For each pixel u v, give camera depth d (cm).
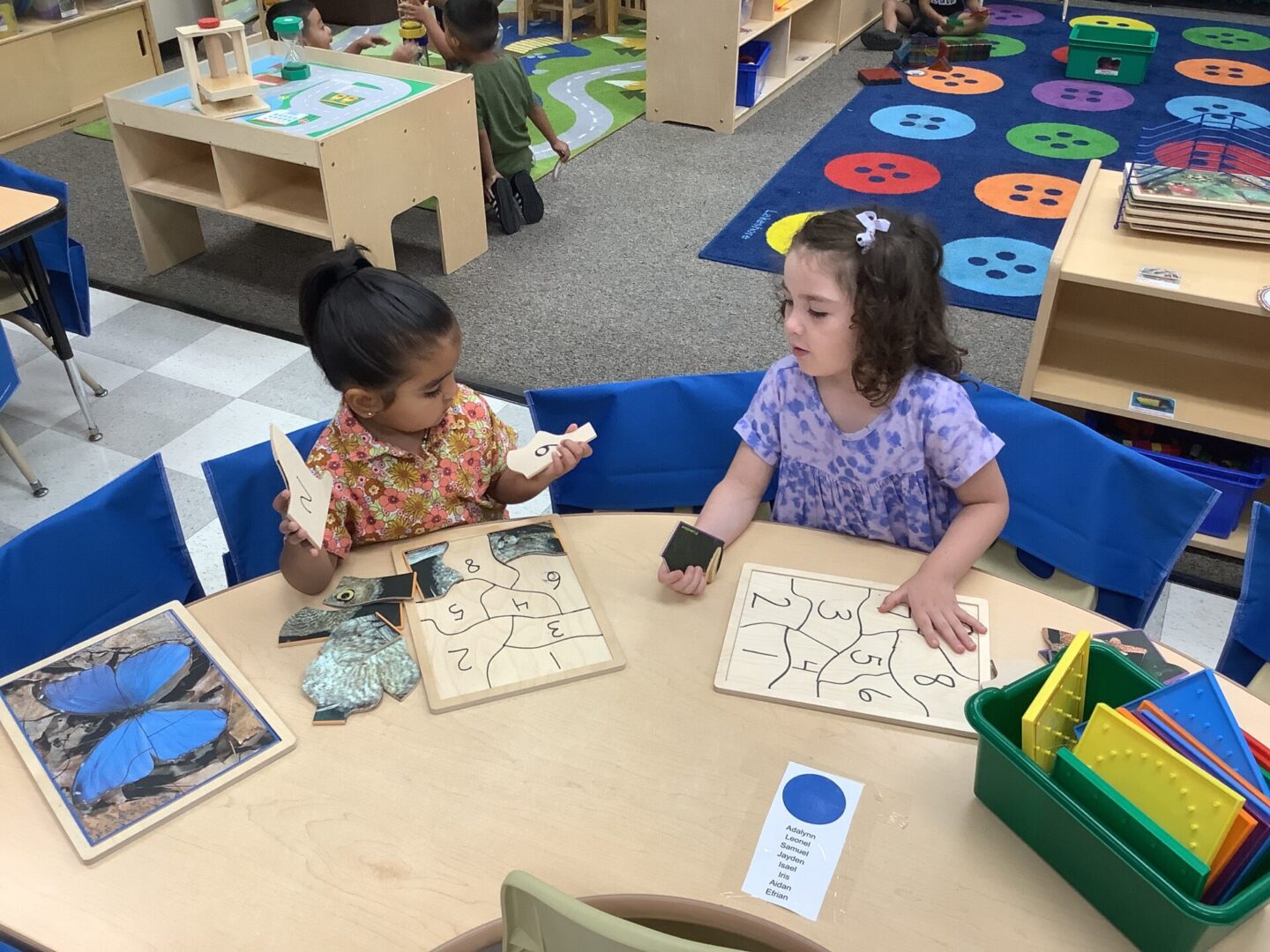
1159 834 85
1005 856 95
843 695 111
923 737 107
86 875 95
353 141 296
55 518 135
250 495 150
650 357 299
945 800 101
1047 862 95
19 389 292
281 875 94
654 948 73
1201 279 202
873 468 141
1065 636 117
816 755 105
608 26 577
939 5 585
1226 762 90
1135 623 154
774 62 511
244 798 101
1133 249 214
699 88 453
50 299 250
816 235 126
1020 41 574
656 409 165
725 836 97
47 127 468
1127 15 617
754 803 100
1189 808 85
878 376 131
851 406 139
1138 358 239
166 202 348
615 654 116
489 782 102
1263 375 232
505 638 119
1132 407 221
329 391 291
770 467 146
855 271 124
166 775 103
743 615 122
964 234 365
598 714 110
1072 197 392
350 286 127
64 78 471
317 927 90
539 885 78
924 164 422
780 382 144
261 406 284
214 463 146
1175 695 95
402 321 125
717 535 134
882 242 125
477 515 152
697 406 165
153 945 88
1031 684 101
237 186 321
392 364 126
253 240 375
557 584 127
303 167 344
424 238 372
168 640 120
